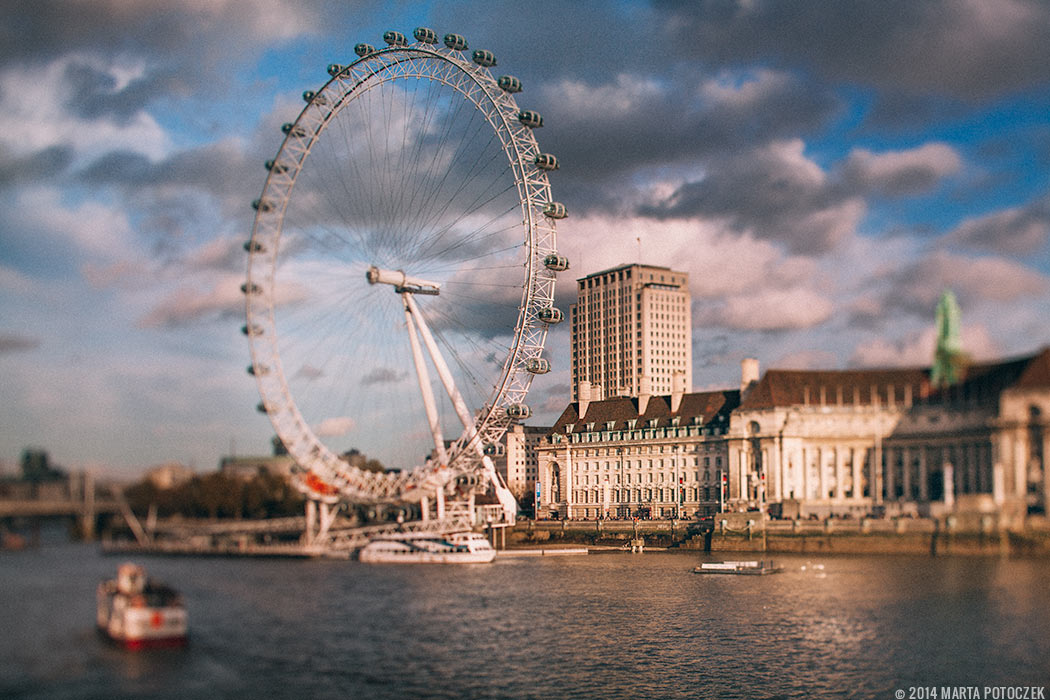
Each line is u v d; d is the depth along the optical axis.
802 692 99.06
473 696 97.12
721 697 97.31
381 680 101.81
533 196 195.62
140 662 102.62
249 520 190.75
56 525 136.50
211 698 93.44
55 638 106.25
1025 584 157.00
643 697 97.50
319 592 150.62
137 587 109.12
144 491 145.38
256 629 120.56
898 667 106.94
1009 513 198.12
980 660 109.06
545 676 104.31
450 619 132.62
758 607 141.62
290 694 96.12
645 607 142.75
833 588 158.38
